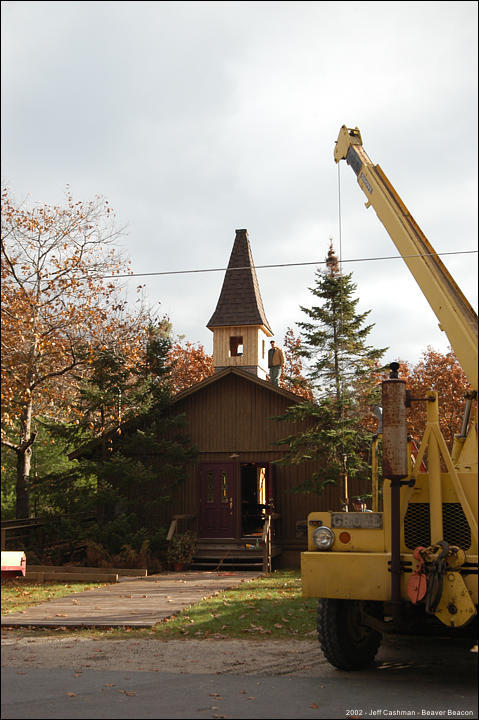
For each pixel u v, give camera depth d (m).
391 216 9.38
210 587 13.98
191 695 6.20
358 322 18.47
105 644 8.59
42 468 24.66
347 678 6.96
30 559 17.19
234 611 10.78
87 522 19.47
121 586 14.25
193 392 20.61
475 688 6.55
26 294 18.92
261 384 19.97
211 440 20.48
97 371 19.05
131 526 18.64
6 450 24.80
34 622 9.84
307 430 19.38
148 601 11.98
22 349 18.75
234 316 23.25
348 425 17.67
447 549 6.56
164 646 8.49
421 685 6.67
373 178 10.22
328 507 19.56
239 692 6.32
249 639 8.96
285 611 10.85
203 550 19.00
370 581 6.93
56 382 20.92
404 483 7.02
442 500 7.05
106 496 18.12
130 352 19.56
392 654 8.32
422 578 6.56
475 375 7.02
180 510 20.28
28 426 20.33
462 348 7.27
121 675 6.97
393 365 7.22
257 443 20.19
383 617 7.87
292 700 6.05
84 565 17.47
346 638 7.26
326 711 5.71
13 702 5.95
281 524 19.73
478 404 7.14
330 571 7.09
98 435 19.48
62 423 20.70
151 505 18.77
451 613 6.48
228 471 20.23
